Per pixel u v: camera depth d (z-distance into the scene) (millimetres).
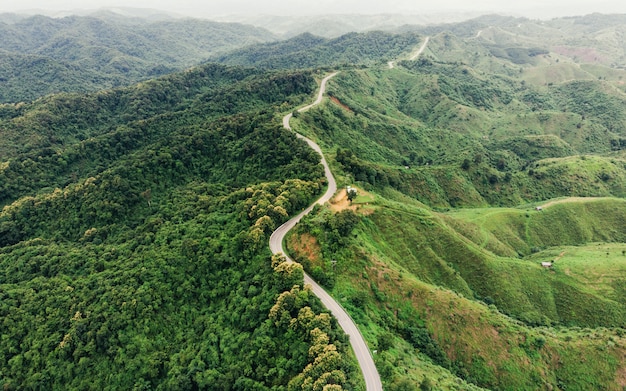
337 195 133375
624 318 112625
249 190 139125
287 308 89312
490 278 123125
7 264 137750
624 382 91188
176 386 89000
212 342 96250
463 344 98375
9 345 107375
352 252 108875
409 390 73000
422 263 121688
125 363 98938
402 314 102500
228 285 108812
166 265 116500
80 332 105375
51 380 101062
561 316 118000
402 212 131875
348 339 86688
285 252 111875
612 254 134625
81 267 130500
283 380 79062
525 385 92500
